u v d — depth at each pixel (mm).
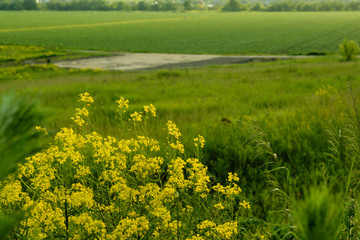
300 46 82625
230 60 59312
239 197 2691
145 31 124688
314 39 94125
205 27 136000
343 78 16484
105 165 2096
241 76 23234
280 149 5438
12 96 411
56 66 49906
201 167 2084
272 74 23578
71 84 21516
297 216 714
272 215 3381
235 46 86250
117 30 129375
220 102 12664
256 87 16516
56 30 131625
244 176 4633
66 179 2006
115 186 1858
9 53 72000
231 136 5676
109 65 55031
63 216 1842
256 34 109812
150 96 14969
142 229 1654
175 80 22672
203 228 1887
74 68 50844
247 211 3080
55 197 1850
